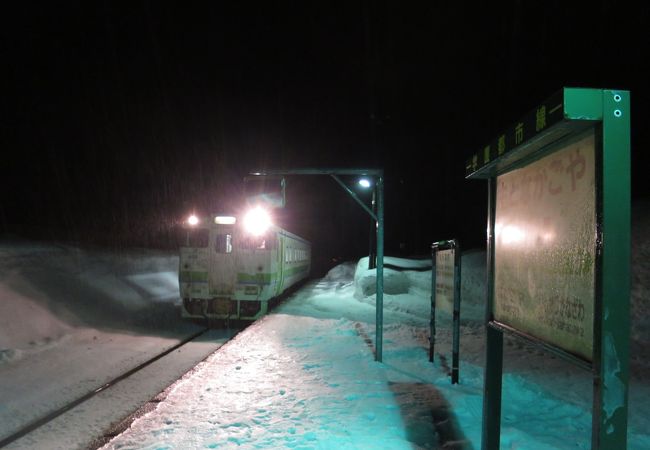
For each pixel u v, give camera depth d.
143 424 4.79
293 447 4.19
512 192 3.41
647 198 16.17
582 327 2.39
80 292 14.66
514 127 2.87
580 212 2.44
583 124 2.26
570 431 4.65
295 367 7.27
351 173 8.14
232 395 5.80
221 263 14.08
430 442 4.37
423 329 11.27
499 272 3.65
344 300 18.62
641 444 4.36
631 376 7.02
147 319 14.41
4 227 23.22
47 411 6.15
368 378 6.66
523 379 6.44
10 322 10.39
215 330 13.33
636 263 11.69
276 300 17.48
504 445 4.22
